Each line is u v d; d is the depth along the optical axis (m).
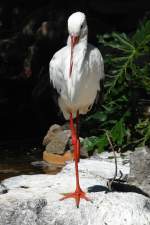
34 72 17.02
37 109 15.37
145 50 10.35
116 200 7.69
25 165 11.52
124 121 10.26
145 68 10.34
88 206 7.57
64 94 8.04
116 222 7.42
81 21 7.66
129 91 10.35
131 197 7.80
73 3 18.00
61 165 11.54
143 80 10.30
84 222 7.41
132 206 7.60
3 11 19.17
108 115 10.26
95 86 7.96
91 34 16.67
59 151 11.73
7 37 18.80
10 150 13.00
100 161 10.18
